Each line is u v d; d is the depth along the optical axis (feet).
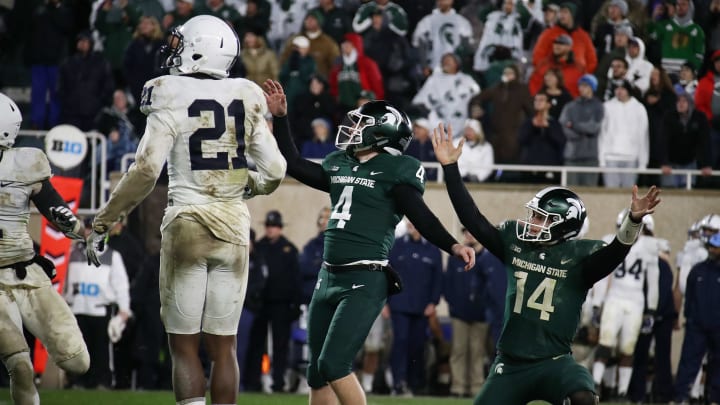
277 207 162.40
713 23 180.86
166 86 65.62
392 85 169.89
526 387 68.64
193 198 65.98
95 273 133.39
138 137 167.02
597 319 137.49
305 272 139.85
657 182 167.53
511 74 164.04
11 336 73.82
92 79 167.73
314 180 74.74
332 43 170.60
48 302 75.92
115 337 133.08
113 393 126.21
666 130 164.45
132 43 168.35
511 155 164.04
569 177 164.66
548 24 173.47
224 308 67.05
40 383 136.77
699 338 134.92
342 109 164.45
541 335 68.74
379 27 169.68
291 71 166.81
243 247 67.36
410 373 140.15
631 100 162.81
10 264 75.05
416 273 137.80
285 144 75.25
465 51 175.83
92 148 159.84
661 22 177.37
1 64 189.78
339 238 71.97
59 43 174.29
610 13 174.40
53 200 76.02
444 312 158.92
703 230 134.92
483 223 71.61
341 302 71.31
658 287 139.03
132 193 64.75
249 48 167.12
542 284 69.46
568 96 163.22
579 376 66.54
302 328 142.00
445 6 176.14
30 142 164.25
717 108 170.50
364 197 72.13
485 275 138.10
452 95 166.81
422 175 72.59
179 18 171.94
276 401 122.31
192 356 66.69
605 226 162.61
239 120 67.10
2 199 74.33
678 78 175.22
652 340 145.79
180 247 65.87
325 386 73.41
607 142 162.40
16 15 189.06
